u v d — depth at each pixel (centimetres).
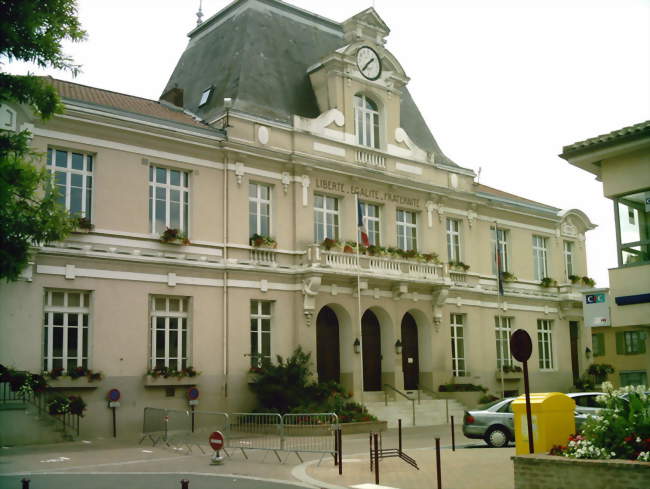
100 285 2377
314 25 3469
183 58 3550
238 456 1848
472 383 3425
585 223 4278
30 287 2234
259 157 2781
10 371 2100
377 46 3219
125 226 2455
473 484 1362
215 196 2681
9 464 1691
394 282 3077
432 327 3269
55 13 1191
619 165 1806
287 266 2814
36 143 2297
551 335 3966
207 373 2566
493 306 3650
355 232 3048
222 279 2656
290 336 2792
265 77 3031
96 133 2425
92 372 2311
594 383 4028
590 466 1097
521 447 1364
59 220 1187
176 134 2578
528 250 3931
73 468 1630
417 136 3559
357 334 2931
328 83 3102
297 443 1973
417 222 3344
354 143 3088
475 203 3600
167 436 2150
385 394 2972
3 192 1073
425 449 1994
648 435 1143
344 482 1427
